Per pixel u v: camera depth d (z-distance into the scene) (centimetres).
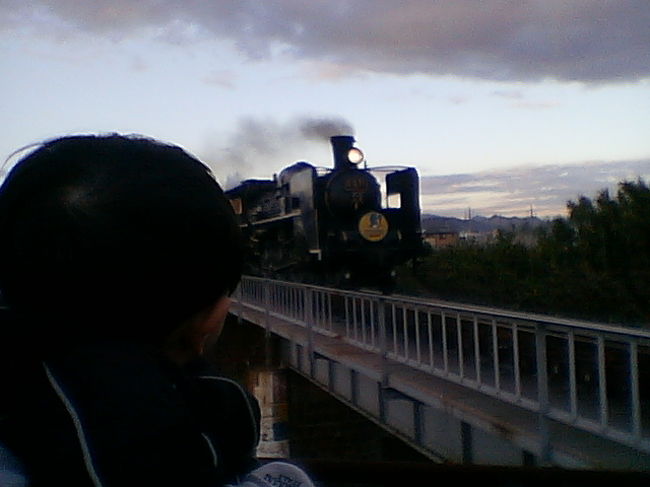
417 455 1149
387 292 1648
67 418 87
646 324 1352
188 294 100
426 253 1698
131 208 96
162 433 87
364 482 218
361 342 843
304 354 1141
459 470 219
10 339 94
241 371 1419
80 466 84
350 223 1633
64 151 102
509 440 529
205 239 100
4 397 92
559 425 529
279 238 1906
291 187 1809
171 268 97
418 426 732
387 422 814
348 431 1315
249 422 112
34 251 95
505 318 535
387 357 767
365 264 1611
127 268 95
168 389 93
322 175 1672
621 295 1406
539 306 1588
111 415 86
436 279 2016
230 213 107
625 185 1509
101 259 94
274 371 1318
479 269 1852
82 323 96
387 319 980
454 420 645
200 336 109
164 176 100
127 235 95
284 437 1305
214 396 108
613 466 437
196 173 104
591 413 504
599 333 439
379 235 1614
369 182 1652
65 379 90
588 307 1462
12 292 97
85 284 94
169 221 97
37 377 92
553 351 641
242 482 107
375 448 1288
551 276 1594
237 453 108
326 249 1594
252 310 1504
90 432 85
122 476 84
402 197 1700
